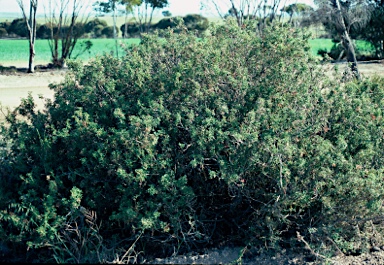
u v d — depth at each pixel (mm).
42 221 4680
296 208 4934
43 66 29188
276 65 5254
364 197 4660
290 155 4586
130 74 5281
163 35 6070
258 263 4633
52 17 31422
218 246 4906
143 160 4688
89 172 4969
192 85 5109
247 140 4629
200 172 4945
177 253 4793
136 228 4617
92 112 5309
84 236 4680
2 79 20547
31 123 5914
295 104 5062
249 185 4898
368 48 33344
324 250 4637
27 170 5281
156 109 4902
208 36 5848
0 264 4711
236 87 5113
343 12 17078
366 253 4859
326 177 4656
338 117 5188
